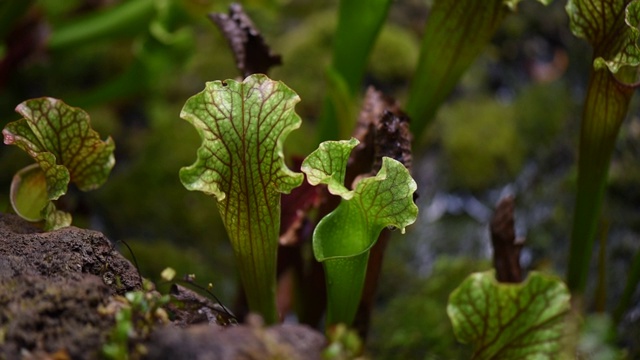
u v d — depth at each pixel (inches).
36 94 60.9
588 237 36.1
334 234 30.0
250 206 29.8
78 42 52.2
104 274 30.3
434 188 53.9
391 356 44.7
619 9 31.5
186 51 50.9
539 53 61.5
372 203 29.3
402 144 32.6
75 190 52.1
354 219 29.9
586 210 35.7
